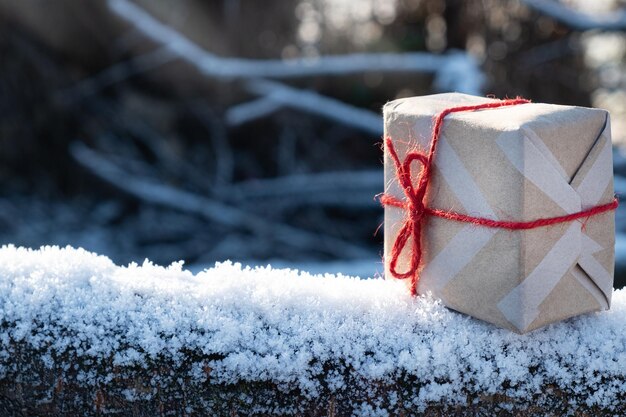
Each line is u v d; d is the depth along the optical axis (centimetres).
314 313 64
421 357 63
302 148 233
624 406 63
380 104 229
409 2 230
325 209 219
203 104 233
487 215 62
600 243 64
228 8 232
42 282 65
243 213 212
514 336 63
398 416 63
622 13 203
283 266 184
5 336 64
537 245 62
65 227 216
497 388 63
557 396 63
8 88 229
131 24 222
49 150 234
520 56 222
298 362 63
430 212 65
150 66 228
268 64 207
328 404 63
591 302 64
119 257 201
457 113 64
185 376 63
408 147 65
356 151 231
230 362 63
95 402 64
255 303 64
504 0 220
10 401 65
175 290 65
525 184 61
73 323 64
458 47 227
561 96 225
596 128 63
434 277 65
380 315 64
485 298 63
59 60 234
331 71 205
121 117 238
